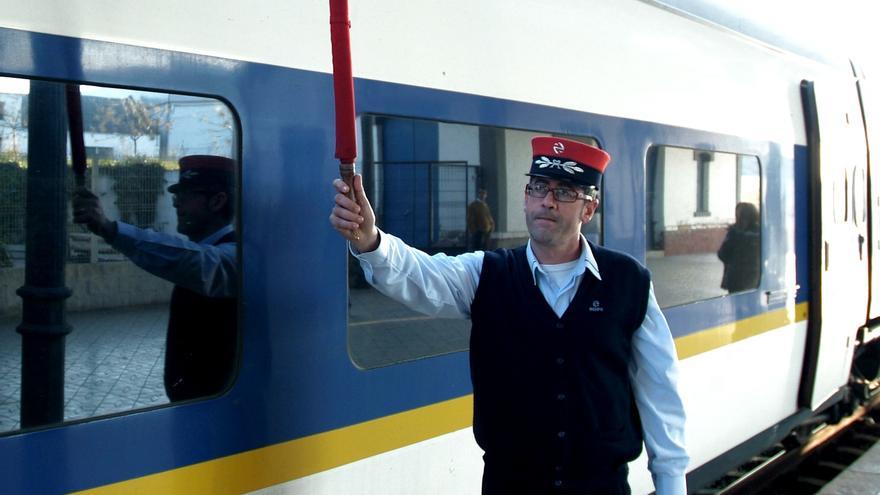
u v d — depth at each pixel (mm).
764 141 4449
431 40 2549
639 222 3473
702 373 3900
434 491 2598
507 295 1924
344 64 1591
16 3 1683
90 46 1783
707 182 3959
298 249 2180
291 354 2172
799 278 4809
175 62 1921
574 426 1903
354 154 1628
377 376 2404
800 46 4953
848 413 6023
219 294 2031
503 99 2807
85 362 1820
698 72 3904
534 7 2957
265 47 2100
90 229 1818
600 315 1899
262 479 2113
